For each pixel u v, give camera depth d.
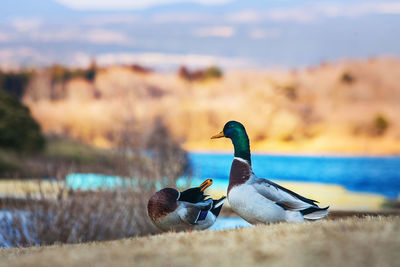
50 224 12.34
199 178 15.11
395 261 5.01
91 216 12.91
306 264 5.11
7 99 37.50
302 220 8.16
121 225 13.18
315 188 33.72
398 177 57.62
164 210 8.65
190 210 8.65
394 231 6.23
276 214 8.12
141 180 13.88
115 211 13.24
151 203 8.74
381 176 61.44
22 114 37.22
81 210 12.95
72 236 12.57
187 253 5.89
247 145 8.77
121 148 16.14
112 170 14.84
